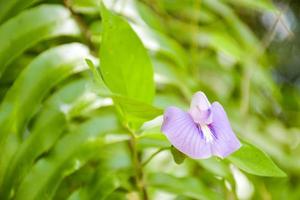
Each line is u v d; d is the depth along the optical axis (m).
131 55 0.34
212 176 0.44
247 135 0.52
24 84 0.37
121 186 0.38
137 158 0.38
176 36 0.51
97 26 0.41
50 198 0.35
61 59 0.38
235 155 0.32
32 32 0.38
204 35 0.52
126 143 0.39
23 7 0.39
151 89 0.35
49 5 0.39
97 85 0.30
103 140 0.37
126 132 0.38
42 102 0.40
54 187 0.36
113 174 0.37
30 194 0.35
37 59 0.37
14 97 0.37
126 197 0.39
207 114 0.32
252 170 0.32
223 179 0.43
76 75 0.41
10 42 0.38
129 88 0.35
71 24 0.40
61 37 0.42
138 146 0.38
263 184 0.51
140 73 0.35
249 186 0.50
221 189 0.45
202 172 0.44
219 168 0.41
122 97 0.30
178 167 0.44
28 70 0.37
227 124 0.33
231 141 0.32
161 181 0.39
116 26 0.34
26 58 0.42
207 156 0.31
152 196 0.41
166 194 0.42
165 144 0.38
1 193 0.36
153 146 0.38
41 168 0.36
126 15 0.43
